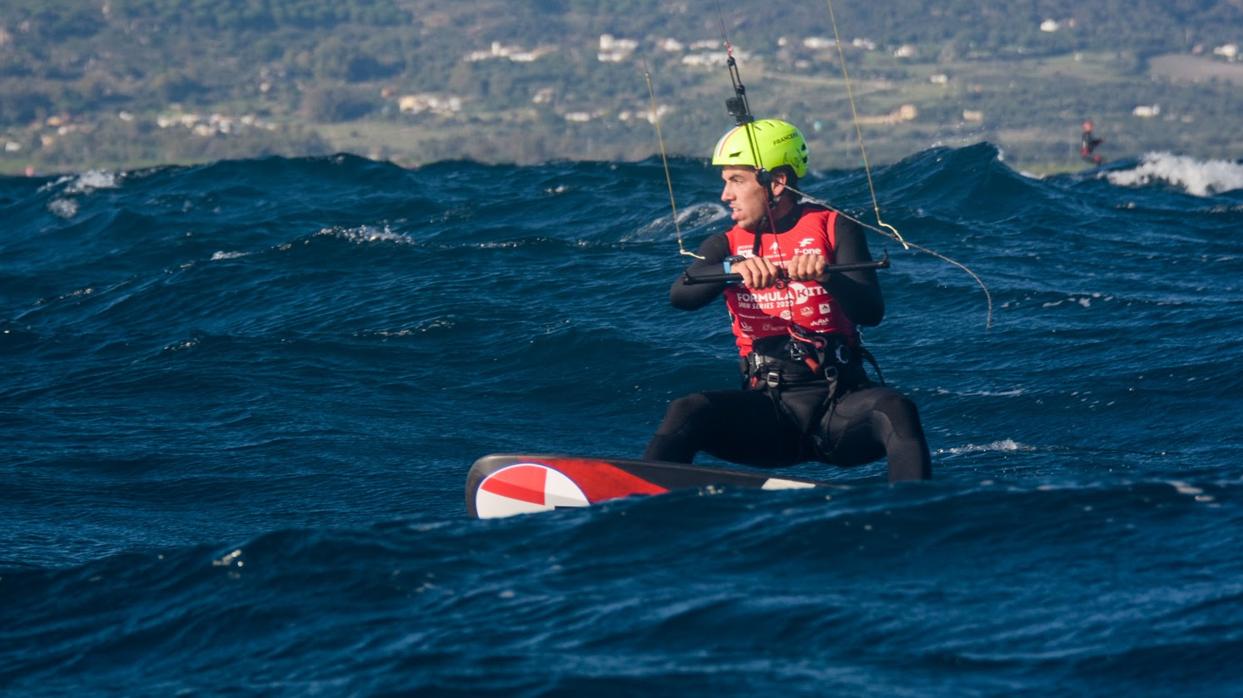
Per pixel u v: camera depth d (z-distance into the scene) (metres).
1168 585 15.58
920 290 49.28
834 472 30.14
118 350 47.09
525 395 39.88
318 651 15.53
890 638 14.65
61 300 56.38
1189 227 63.91
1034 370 38.53
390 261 57.66
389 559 17.73
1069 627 14.68
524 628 15.45
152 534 28.39
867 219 64.81
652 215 70.50
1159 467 29.31
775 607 15.52
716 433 21.28
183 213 78.81
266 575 17.73
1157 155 91.69
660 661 14.38
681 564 17.00
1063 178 88.62
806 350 21.16
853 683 13.64
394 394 40.28
